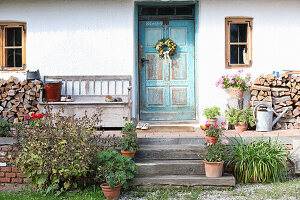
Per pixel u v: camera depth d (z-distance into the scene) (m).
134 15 7.05
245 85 6.71
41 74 7.00
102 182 4.91
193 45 7.22
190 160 5.29
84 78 6.93
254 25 6.96
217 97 6.95
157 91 7.23
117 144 5.16
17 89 6.73
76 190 4.71
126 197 4.56
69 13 6.96
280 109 6.62
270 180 5.13
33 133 4.63
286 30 6.98
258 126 6.32
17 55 7.15
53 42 6.98
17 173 5.27
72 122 4.84
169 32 7.20
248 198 4.44
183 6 7.18
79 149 4.59
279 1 6.95
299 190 4.63
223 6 6.93
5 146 5.30
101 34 6.96
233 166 5.22
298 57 7.00
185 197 4.51
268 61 6.98
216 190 4.79
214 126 5.25
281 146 5.37
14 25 7.10
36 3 6.96
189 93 7.24
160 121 7.07
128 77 6.92
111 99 6.56
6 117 6.71
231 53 7.06
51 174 4.67
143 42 7.20
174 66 7.22
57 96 6.57
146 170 5.04
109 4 6.95
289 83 6.61
